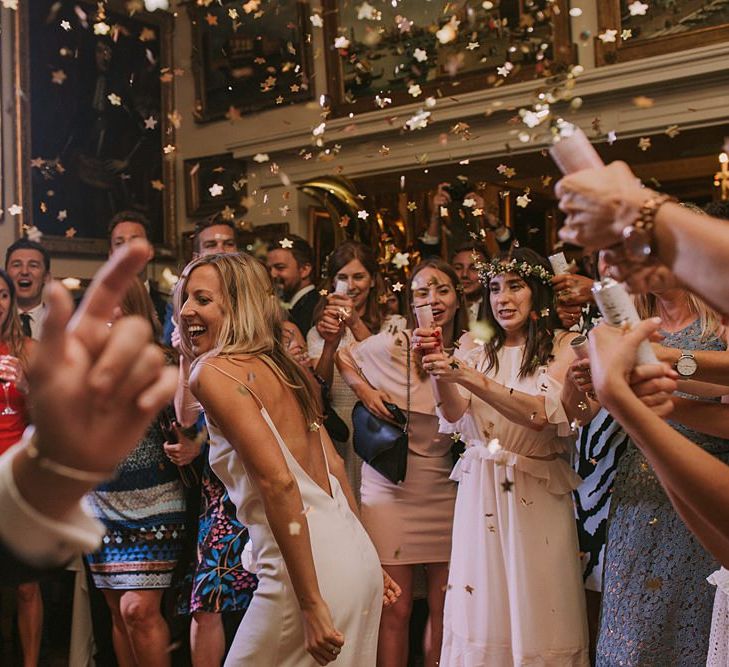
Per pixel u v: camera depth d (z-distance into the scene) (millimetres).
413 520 3766
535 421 3217
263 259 4742
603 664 2996
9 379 3953
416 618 4492
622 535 2982
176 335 3506
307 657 2377
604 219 1002
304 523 2301
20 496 613
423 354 3283
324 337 4051
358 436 3803
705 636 2797
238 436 2340
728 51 5660
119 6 7656
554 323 3461
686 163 8891
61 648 4914
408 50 6867
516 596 3211
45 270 5281
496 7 6418
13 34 6887
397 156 6941
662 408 1110
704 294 958
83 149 7414
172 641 4379
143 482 3727
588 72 6086
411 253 5879
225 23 7797
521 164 6855
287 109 7535
